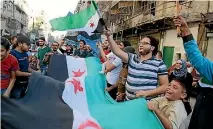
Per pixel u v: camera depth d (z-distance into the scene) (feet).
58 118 9.74
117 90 19.08
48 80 10.97
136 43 80.94
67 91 11.17
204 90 9.55
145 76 13.03
